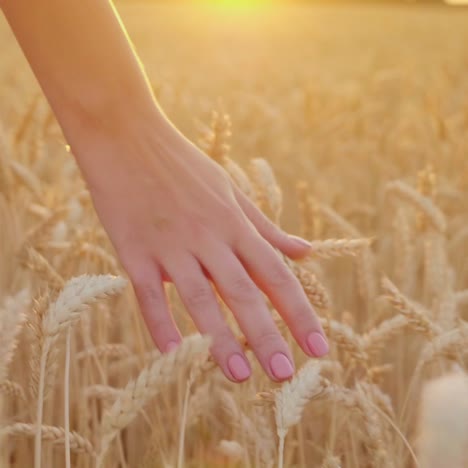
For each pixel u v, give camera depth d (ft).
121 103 2.92
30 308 3.94
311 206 4.35
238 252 2.91
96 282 2.65
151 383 2.55
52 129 5.67
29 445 3.78
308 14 60.13
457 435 2.11
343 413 3.44
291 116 11.60
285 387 2.74
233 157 8.75
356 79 18.26
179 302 4.05
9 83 13.37
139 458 3.83
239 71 17.17
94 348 3.58
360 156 9.05
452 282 3.94
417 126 10.02
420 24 46.75
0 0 2.92
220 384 3.87
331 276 5.43
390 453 3.11
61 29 2.90
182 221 2.90
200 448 3.64
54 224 3.87
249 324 2.84
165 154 2.93
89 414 3.90
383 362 4.37
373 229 7.18
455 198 6.72
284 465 3.40
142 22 41.91
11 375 3.86
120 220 2.91
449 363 3.73
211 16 51.21
